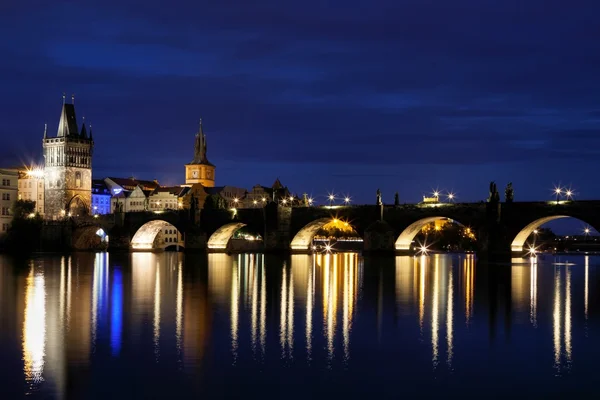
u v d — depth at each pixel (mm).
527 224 161375
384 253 184375
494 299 83688
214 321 64875
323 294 88812
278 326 62375
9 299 81625
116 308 73625
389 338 57188
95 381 44375
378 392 42781
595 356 51312
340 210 194375
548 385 44281
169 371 46625
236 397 41656
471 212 169250
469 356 51188
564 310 73875
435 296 87000
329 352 52125
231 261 175500
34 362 48781
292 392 42625
